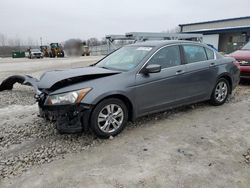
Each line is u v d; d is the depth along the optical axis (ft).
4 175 10.33
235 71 19.75
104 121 13.21
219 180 9.75
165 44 15.99
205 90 17.76
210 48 18.70
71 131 12.54
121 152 11.96
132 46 17.10
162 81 15.05
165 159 11.27
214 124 15.37
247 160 11.19
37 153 12.08
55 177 10.11
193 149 12.18
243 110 18.08
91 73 13.44
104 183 9.64
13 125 15.74
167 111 17.76
